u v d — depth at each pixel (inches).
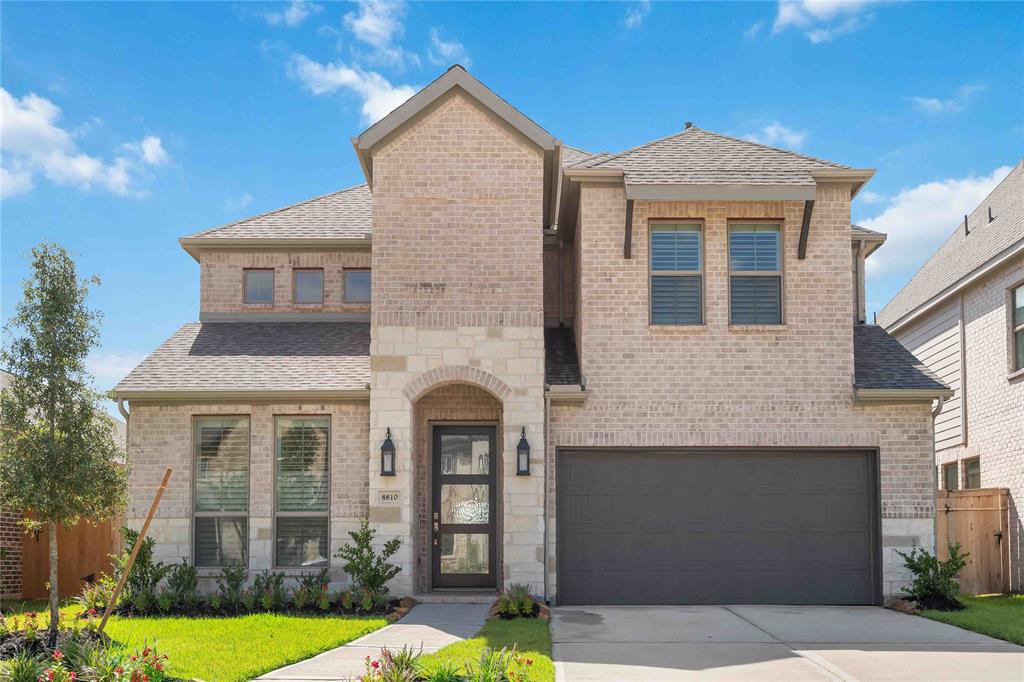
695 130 724.0
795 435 628.7
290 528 642.8
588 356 634.8
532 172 637.9
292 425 651.5
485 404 663.1
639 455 634.2
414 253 633.6
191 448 642.2
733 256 648.4
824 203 645.9
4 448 454.3
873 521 627.5
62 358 459.2
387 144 641.6
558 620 545.3
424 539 657.6
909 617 560.7
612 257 641.0
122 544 646.5
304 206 813.2
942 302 873.5
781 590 625.0
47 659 393.7
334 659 414.6
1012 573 734.5
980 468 802.2
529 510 610.2
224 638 458.9
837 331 636.1
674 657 430.3
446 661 379.2
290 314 742.5
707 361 634.2
